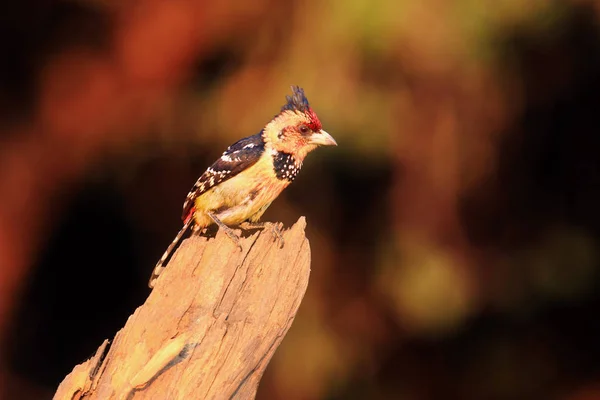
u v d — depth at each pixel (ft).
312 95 43.62
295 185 50.06
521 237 53.01
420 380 53.31
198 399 16.85
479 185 49.80
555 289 53.21
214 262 18.20
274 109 44.29
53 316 57.11
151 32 48.26
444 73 44.42
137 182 51.39
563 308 56.49
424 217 49.16
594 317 56.29
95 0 47.93
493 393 54.85
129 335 17.38
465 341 55.26
